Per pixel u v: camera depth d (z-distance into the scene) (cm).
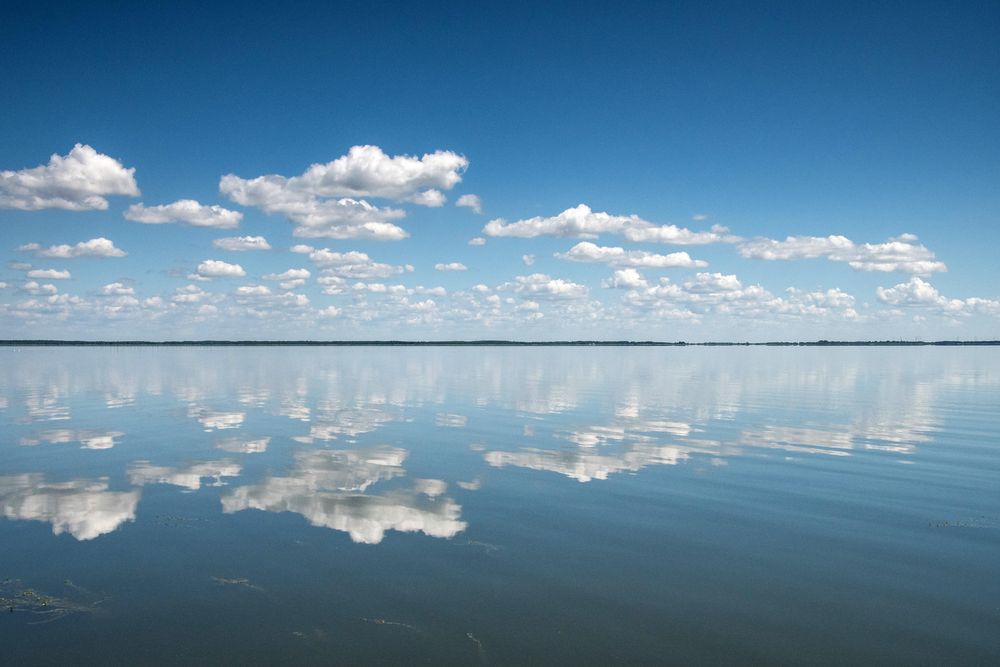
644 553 1059
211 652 738
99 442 1989
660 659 735
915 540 1126
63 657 724
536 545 1090
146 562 995
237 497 1353
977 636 791
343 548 1064
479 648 754
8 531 1130
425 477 1550
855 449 1930
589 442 2033
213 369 6581
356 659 728
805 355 14825
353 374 5741
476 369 6850
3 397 3394
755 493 1422
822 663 730
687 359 11219
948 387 4312
